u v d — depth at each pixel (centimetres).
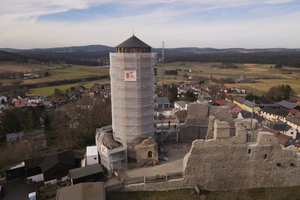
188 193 3734
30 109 8275
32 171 4078
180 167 4172
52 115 9019
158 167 4181
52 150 5550
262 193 3847
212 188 3891
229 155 3778
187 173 3775
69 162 4206
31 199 3462
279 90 14275
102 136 4659
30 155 5147
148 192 3716
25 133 5994
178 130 5234
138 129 4372
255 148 3788
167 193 3722
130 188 3709
